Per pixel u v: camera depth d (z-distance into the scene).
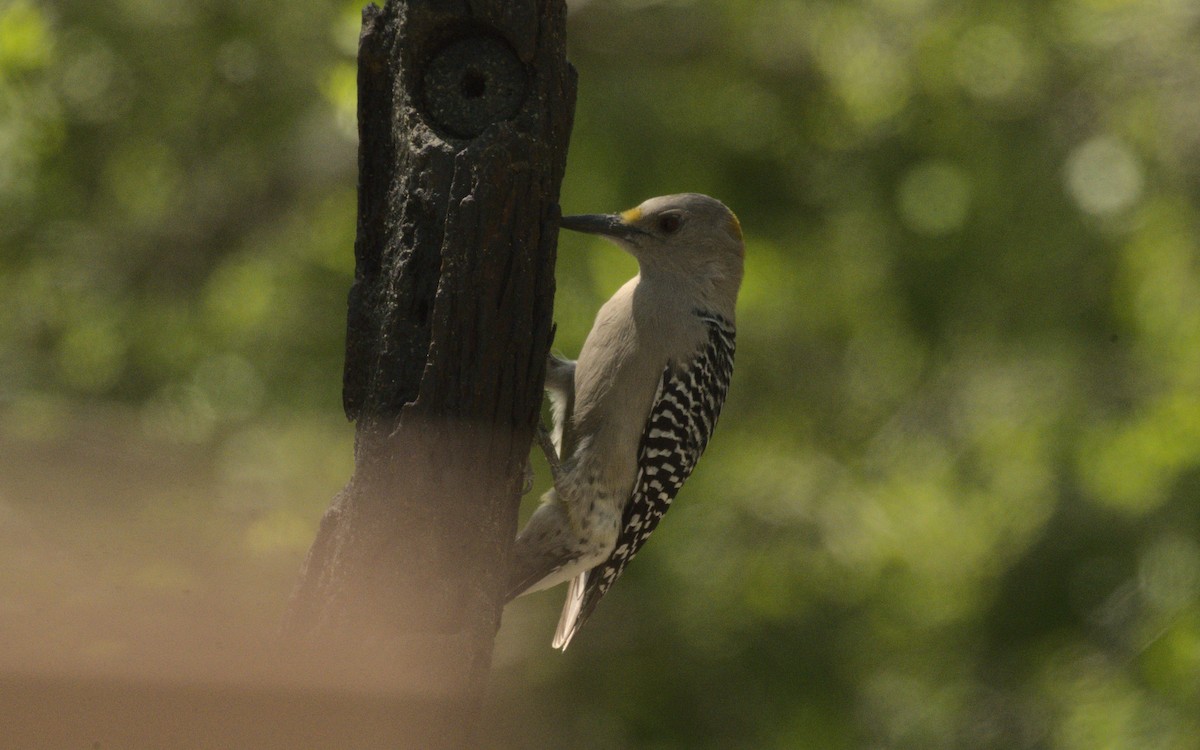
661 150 14.12
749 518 14.66
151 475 4.86
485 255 5.05
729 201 15.02
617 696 14.41
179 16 12.88
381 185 5.32
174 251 14.05
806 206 15.44
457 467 5.12
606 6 14.73
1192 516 12.56
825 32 14.31
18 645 2.98
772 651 14.30
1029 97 14.16
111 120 12.87
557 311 12.67
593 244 13.15
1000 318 14.36
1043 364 14.35
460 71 5.22
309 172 14.07
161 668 3.09
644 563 14.43
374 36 5.25
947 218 14.62
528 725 14.34
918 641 14.52
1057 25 13.82
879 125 14.77
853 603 14.57
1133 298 13.65
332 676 4.05
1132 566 13.23
